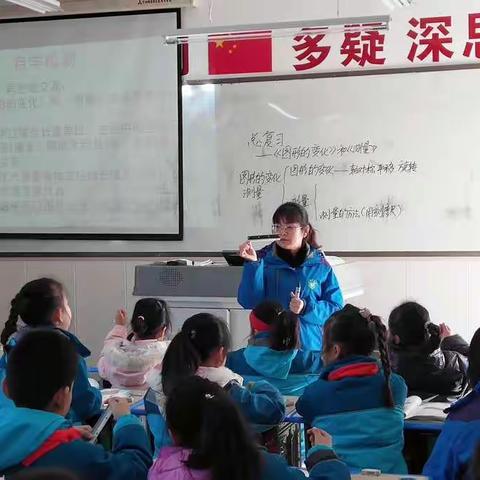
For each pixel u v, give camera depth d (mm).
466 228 5367
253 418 2809
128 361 3633
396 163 5461
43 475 1271
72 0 5926
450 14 5348
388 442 2793
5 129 6184
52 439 2021
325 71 5543
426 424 3043
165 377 2742
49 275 6137
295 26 4098
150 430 3111
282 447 3514
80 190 6066
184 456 1913
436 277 5426
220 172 5777
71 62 6023
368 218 5520
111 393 3484
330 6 5508
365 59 5473
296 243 4043
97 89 5984
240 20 5676
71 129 6059
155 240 5926
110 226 6016
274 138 5656
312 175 5605
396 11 5406
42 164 6129
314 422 2850
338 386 2816
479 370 2400
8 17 6098
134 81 5910
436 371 3377
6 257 6238
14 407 2090
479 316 5359
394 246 5488
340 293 4078
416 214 5441
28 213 6176
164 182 5887
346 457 2764
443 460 2344
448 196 5387
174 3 5742
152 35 5848
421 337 3385
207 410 1840
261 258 4105
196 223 5844
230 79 5715
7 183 6203
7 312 6242
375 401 2807
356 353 2891
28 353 2092
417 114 5410
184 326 2865
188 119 5820
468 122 5344
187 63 5805
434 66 5371
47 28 6055
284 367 3395
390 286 5496
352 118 5516
